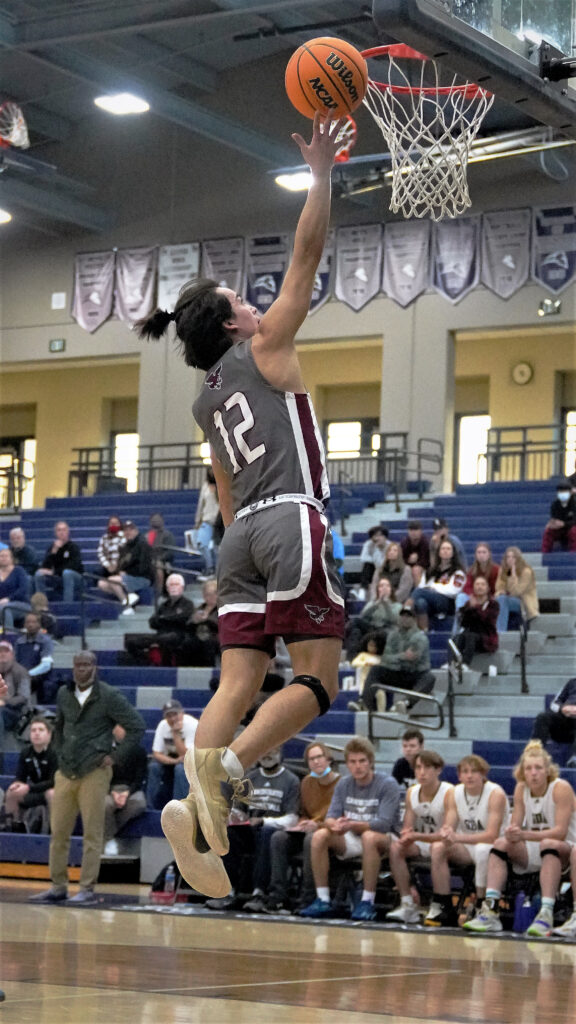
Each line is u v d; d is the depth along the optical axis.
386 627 16.06
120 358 28.88
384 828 11.17
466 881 10.97
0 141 22.42
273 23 22.98
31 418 34.62
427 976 6.88
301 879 12.07
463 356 30.25
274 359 3.84
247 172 27.23
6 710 15.45
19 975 6.16
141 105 22.50
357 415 31.61
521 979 6.93
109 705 11.77
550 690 15.74
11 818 14.22
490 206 24.95
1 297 29.88
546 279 24.33
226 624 3.85
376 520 22.36
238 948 8.11
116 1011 4.85
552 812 10.51
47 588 20.41
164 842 13.51
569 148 23.98
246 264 26.92
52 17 20.75
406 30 7.98
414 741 12.21
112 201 28.58
